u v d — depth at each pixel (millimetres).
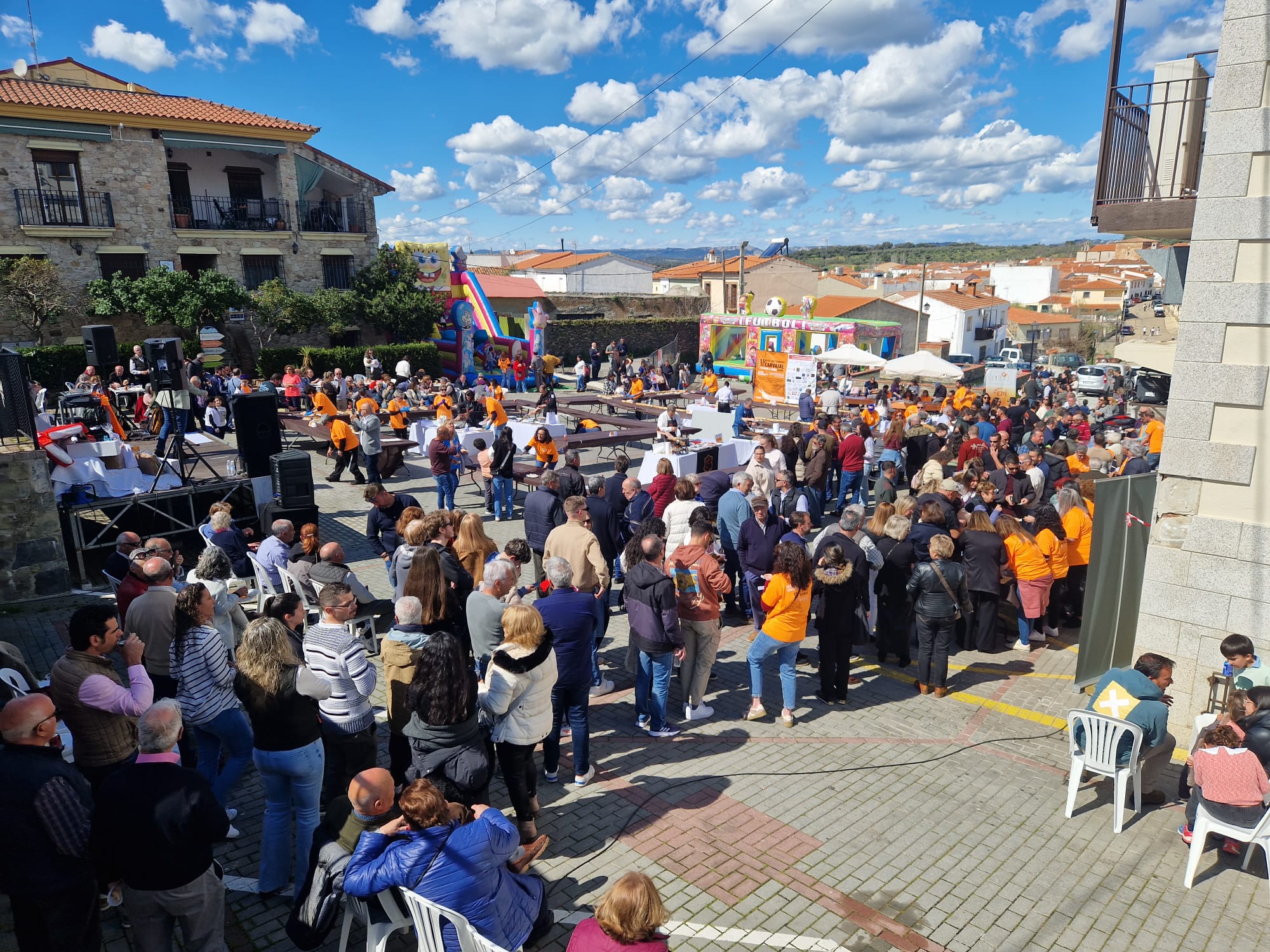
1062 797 6000
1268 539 6066
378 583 10305
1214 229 6078
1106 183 7738
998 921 4594
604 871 4914
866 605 7578
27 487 9359
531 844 4617
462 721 4430
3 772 3443
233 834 5211
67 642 8250
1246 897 4867
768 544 8570
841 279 61375
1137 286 101250
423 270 32094
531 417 19797
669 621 6430
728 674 8109
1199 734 5734
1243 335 6078
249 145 27734
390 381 24109
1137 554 7449
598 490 8672
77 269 24859
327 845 3971
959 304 59500
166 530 11602
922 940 4418
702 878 4879
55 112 23766
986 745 6777
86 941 3662
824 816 5625
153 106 26641
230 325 27156
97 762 4480
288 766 4355
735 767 6262
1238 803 4848
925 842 5355
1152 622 6684
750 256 58906
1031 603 8805
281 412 21281
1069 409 20750
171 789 3541
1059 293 100688
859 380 35312
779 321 37125
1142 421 22797
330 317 28422
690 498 8609
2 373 9391
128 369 23547
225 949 3977
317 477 16406
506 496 13203
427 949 3621
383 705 6996
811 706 7449
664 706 6656
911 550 8164
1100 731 5586
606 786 5922
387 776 3988
